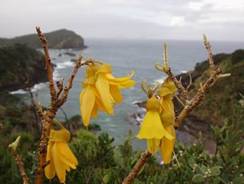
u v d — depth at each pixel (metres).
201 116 27.34
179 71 79.50
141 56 144.50
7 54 48.25
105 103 1.99
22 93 43.50
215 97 28.20
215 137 3.83
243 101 3.83
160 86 2.07
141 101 40.09
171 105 2.05
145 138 1.95
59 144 2.06
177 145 4.38
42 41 2.00
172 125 2.04
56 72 64.50
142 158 2.12
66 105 36.06
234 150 3.64
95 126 23.88
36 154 4.06
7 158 4.20
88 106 2.02
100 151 4.30
